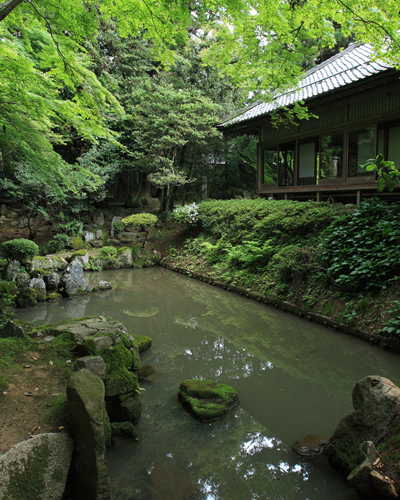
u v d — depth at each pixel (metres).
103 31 16.88
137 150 18.36
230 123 15.02
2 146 7.63
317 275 7.73
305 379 5.12
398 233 6.71
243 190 21.97
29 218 15.17
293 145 14.16
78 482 2.75
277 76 6.20
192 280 12.07
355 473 2.69
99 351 4.19
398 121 10.29
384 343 5.67
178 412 4.23
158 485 3.06
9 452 2.47
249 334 7.01
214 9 4.21
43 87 6.23
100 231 16.34
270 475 3.19
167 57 4.68
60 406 3.32
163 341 6.73
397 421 2.84
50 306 9.09
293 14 4.46
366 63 11.13
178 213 15.13
